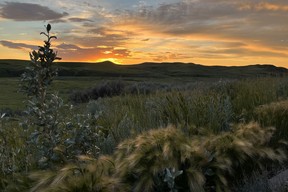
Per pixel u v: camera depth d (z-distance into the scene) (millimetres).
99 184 2973
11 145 4613
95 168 3186
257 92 7320
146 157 3488
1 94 45688
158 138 3701
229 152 3857
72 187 2947
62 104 4094
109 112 6816
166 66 191750
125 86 23266
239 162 4012
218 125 5016
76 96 23906
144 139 3713
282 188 3484
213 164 3648
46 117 3984
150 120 5309
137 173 3480
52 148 3895
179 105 5711
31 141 3943
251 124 4434
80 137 4043
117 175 3348
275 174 4145
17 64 150000
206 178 3721
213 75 151000
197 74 155250
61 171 3164
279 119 5148
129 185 3326
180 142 3691
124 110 6883
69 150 3982
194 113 5371
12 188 3475
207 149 3846
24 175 3697
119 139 4809
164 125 4941
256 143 4254
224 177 3729
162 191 3457
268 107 5492
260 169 4207
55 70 4055
